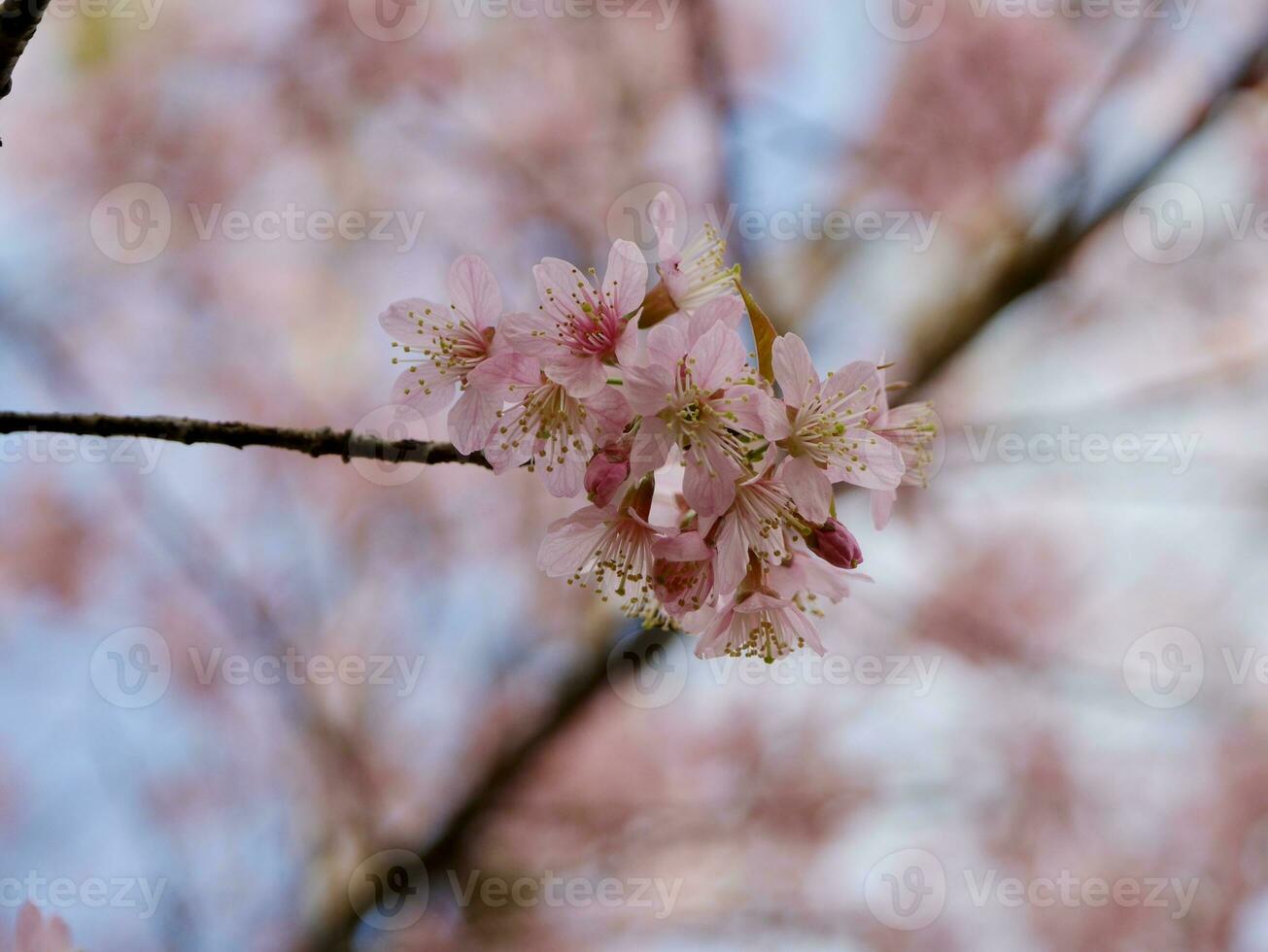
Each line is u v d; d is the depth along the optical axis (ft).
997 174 21.83
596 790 23.61
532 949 20.45
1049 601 25.08
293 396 24.61
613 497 6.70
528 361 6.65
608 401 6.44
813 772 23.59
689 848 22.84
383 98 22.53
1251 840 24.11
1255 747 24.38
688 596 6.59
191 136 22.22
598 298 6.63
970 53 22.17
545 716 16.65
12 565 22.95
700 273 7.37
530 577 23.03
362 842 18.03
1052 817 24.16
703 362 6.37
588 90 23.16
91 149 22.00
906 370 18.06
